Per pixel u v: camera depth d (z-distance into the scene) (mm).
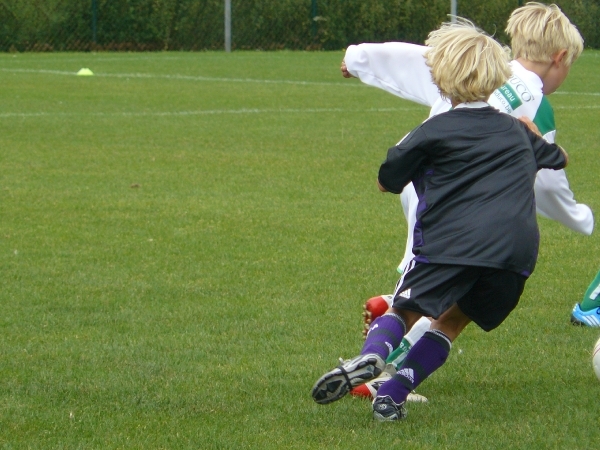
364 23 98750
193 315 15445
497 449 10000
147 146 34875
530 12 12258
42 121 41531
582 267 18922
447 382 12391
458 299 10000
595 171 30031
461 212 9977
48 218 22891
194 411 11242
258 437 10375
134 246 20250
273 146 35281
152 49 94062
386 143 36406
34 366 12930
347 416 11031
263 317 15344
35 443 10250
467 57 10297
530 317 15547
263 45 97750
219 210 24031
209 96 53438
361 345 13914
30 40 90312
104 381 12305
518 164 10148
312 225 22453
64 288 17000
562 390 12039
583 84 62469
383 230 22031
